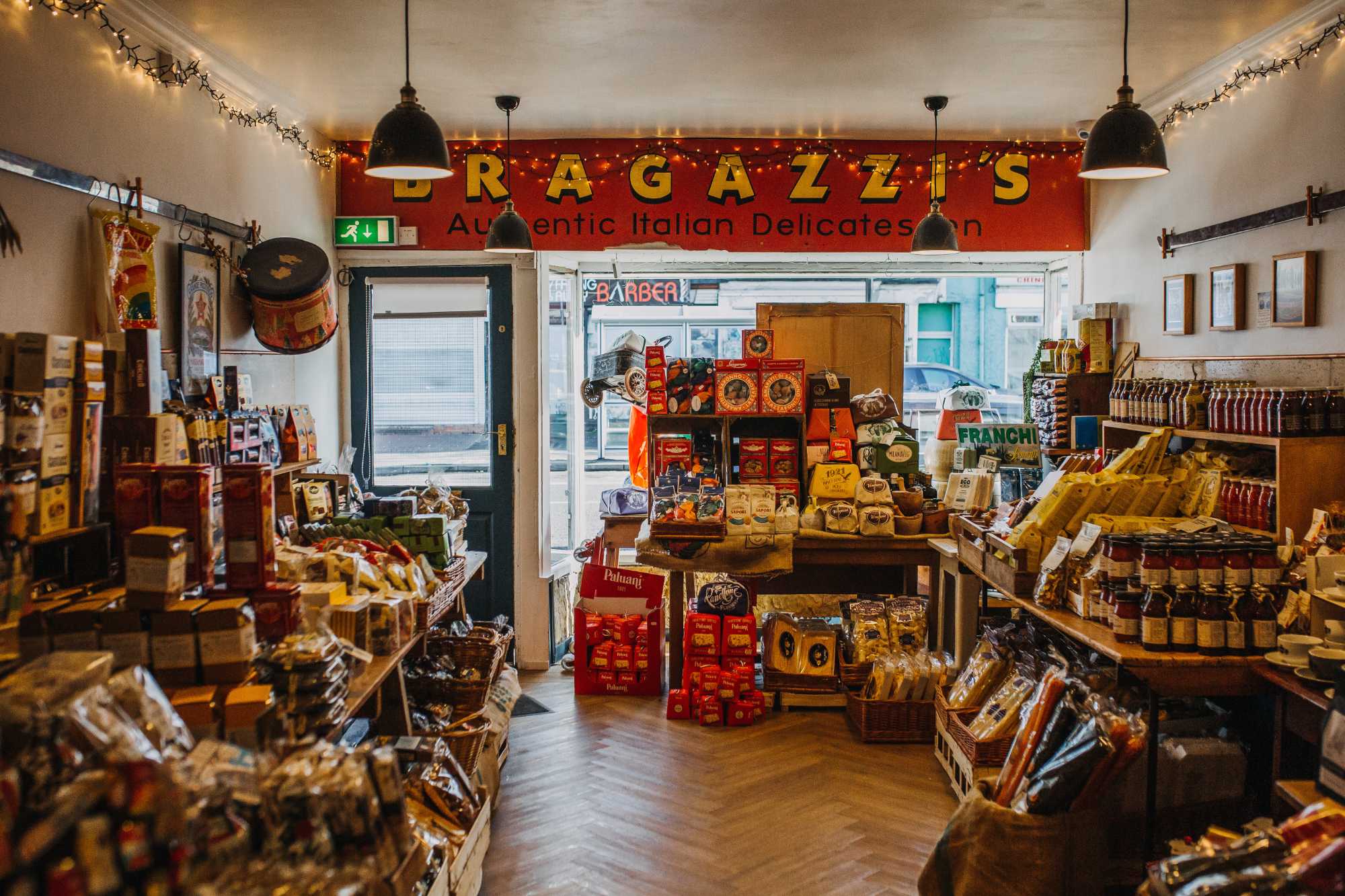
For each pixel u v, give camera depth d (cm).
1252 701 368
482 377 658
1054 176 649
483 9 406
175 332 431
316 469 604
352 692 286
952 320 950
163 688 238
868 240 646
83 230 364
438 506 483
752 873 371
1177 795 351
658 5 403
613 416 1105
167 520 264
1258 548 327
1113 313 613
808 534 556
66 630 236
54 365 247
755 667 613
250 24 421
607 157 638
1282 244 452
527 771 472
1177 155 546
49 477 246
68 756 163
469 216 640
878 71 497
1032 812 284
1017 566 418
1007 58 478
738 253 674
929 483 602
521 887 362
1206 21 427
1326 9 409
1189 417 461
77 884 145
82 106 363
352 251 654
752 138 638
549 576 658
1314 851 191
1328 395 392
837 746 503
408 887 209
